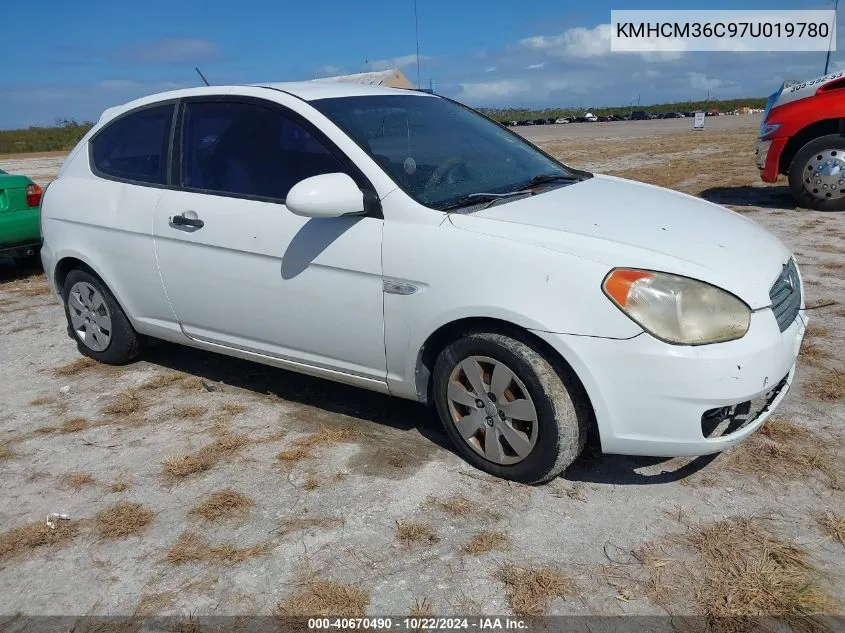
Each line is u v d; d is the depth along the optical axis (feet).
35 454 12.28
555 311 9.43
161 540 9.75
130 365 16.21
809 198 29.48
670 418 9.22
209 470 11.44
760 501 9.80
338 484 10.80
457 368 10.63
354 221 11.09
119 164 14.71
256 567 9.07
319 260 11.42
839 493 9.87
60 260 15.70
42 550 9.70
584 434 10.02
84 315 16.06
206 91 13.51
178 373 15.56
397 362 11.12
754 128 98.37
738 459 10.81
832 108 28.32
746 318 9.31
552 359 9.73
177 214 13.24
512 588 8.45
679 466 10.78
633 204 11.53
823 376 13.34
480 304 9.88
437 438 12.01
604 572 8.63
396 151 11.72
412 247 10.50
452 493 10.39
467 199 10.98
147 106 14.40
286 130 12.19
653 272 9.23
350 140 11.45
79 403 14.29
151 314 14.49
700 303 9.13
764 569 8.45
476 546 9.20
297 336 12.17
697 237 10.32
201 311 13.39
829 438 11.24
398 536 9.50
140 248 13.94
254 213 12.19
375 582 8.68
